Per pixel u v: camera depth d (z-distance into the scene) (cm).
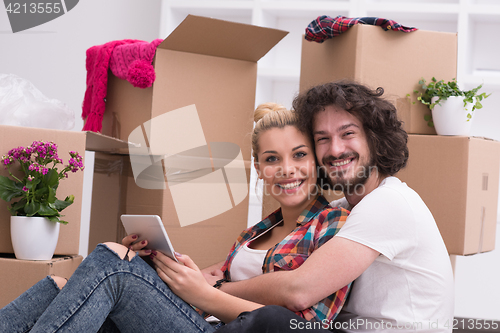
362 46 178
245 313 101
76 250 166
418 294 113
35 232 152
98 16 297
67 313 101
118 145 179
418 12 266
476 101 176
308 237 122
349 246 109
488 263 265
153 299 110
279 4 280
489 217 184
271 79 295
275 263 121
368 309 115
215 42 186
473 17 270
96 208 219
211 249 191
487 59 280
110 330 119
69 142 163
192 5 282
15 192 154
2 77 179
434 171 174
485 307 266
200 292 112
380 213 110
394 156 127
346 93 124
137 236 118
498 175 189
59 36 295
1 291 151
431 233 115
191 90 189
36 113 179
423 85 182
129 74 180
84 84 296
